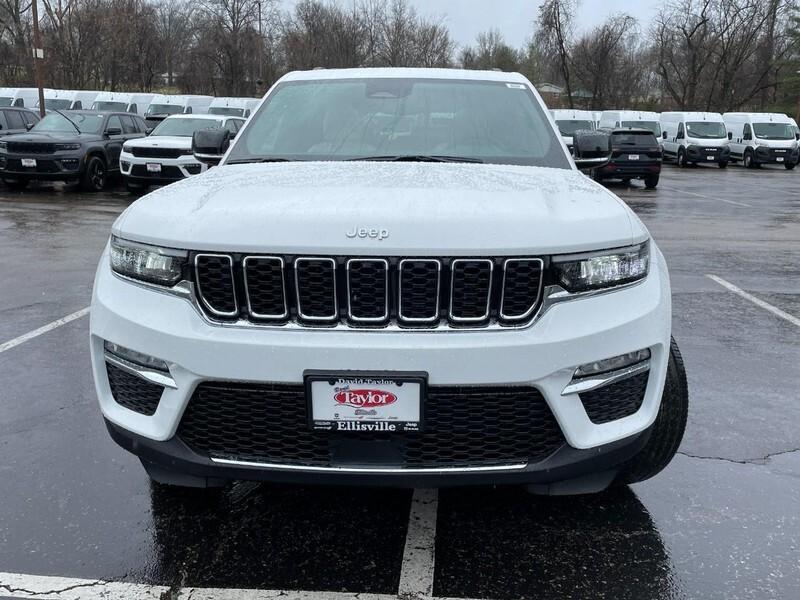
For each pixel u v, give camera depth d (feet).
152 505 9.61
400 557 8.54
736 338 17.43
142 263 7.93
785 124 97.96
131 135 55.31
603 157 12.54
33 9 81.46
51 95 96.68
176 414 7.66
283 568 8.31
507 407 7.46
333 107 12.32
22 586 7.90
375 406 7.27
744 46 151.53
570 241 7.55
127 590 7.88
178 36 155.22
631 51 167.94
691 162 96.12
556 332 7.41
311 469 7.54
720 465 10.85
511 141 11.57
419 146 11.38
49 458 10.84
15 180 50.39
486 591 7.93
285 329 7.38
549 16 158.10
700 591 7.95
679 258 28.73
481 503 9.78
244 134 12.08
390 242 7.25
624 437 7.88
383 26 164.86
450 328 7.36
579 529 9.14
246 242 7.36
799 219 42.39
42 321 18.08
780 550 8.71
